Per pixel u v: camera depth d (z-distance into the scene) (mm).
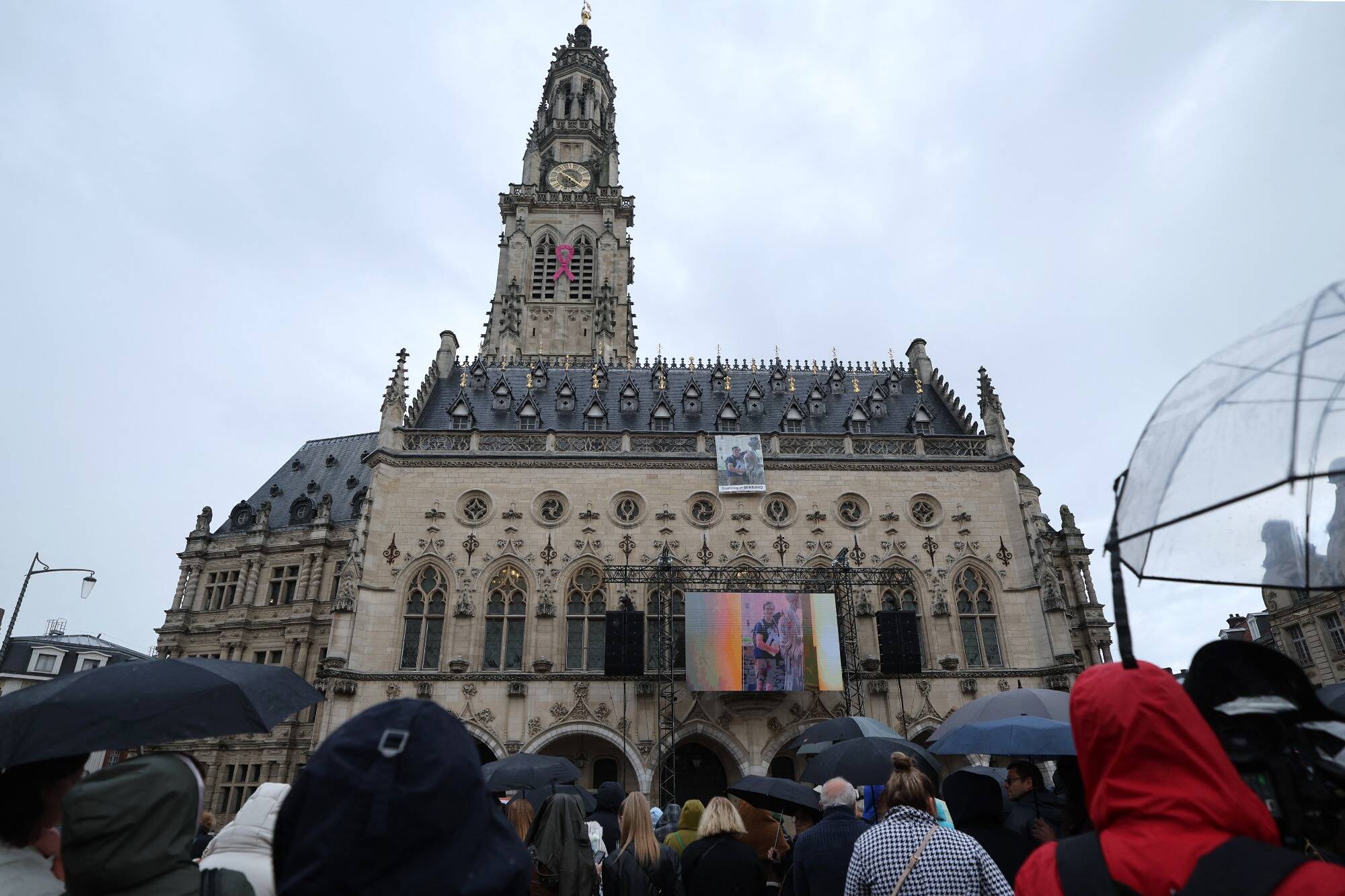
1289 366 3557
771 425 45500
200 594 51312
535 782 14578
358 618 35344
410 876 2906
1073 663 35812
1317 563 4207
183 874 4129
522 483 39062
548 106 89562
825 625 34531
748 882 7980
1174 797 2824
